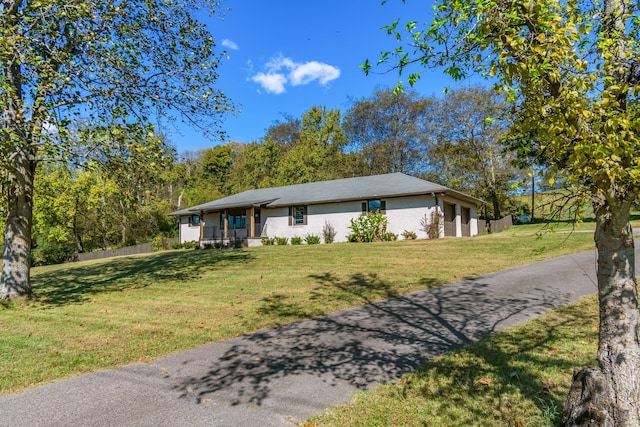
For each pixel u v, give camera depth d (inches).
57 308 339.3
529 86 96.9
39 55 328.8
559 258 475.2
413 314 271.3
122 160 359.3
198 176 2223.2
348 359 190.5
